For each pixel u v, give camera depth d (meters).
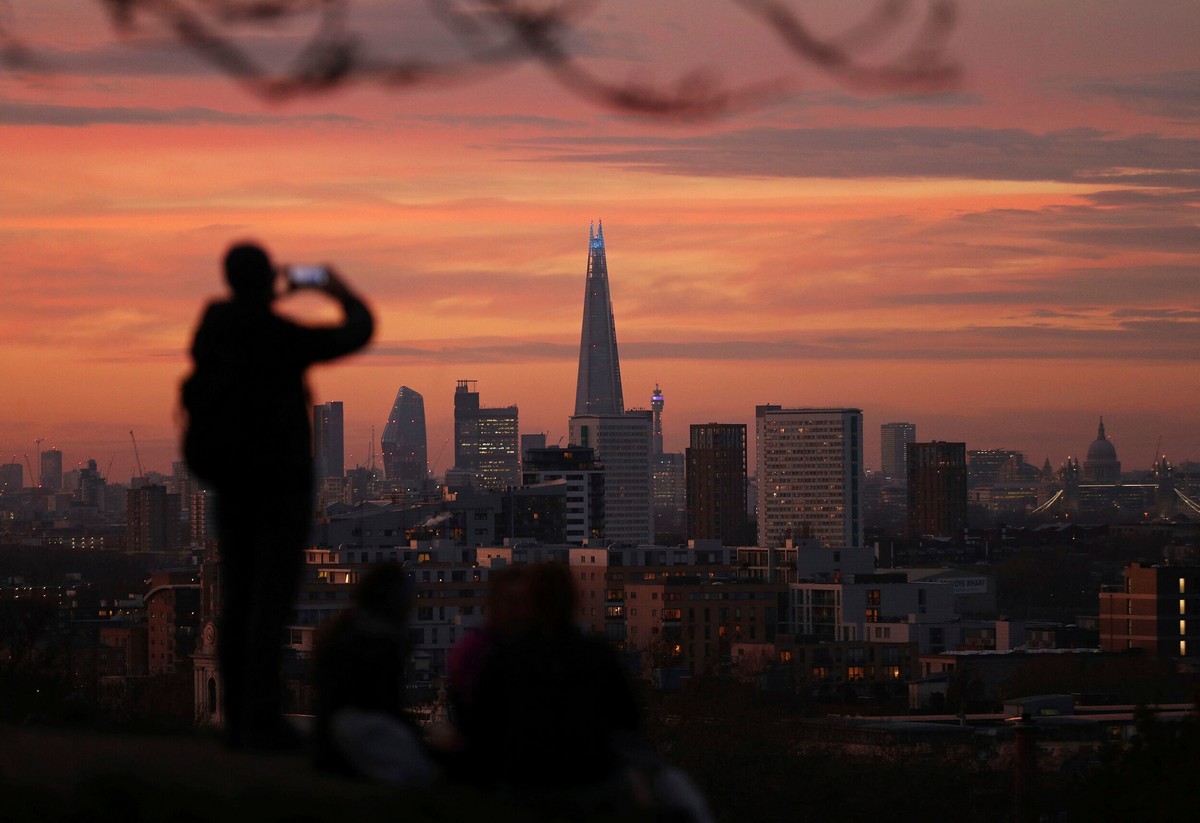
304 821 19.42
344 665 21.77
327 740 21.67
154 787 20.17
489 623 22.70
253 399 22.09
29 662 44.56
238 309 22.17
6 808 18.95
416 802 20.33
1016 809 76.62
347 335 22.33
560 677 20.64
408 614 22.47
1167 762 36.00
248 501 22.64
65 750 22.75
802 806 99.44
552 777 20.45
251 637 22.75
